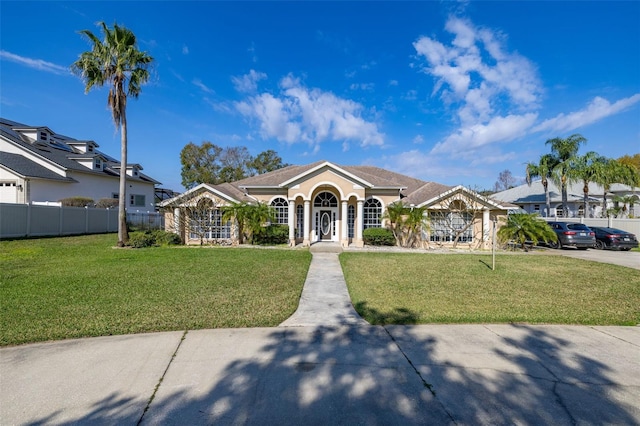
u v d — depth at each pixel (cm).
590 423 312
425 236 1994
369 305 704
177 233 2019
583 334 542
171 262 1234
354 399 347
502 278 1016
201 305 682
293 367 416
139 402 337
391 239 2022
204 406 331
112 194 3288
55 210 2134
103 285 841
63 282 864
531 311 666
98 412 319
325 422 309
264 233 1998
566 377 398
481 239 2011
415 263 1320
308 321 598
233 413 321
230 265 1184
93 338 504
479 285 913
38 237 2011
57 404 331
